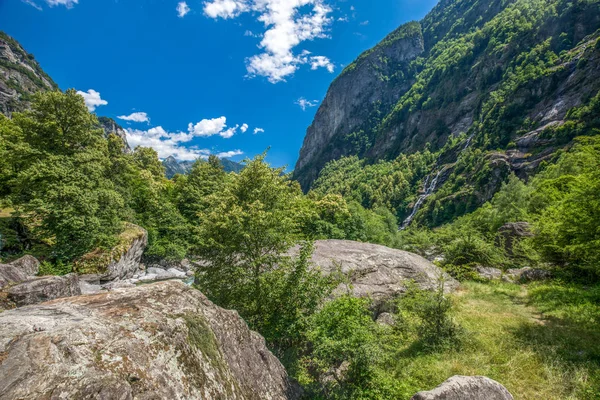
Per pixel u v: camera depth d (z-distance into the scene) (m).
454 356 7.55
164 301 3.21
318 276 8.55
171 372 2.33
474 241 18.69
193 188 38.94
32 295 6.15
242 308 7.93
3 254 17.25
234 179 10.40
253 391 3.53
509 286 13.88
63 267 17.44
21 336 2.07
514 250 18.61
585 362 6.50
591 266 11.46
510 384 6.12
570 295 10.89
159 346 2.44
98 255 19.89
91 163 22.55
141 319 2.65
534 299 11.37
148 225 31.39
